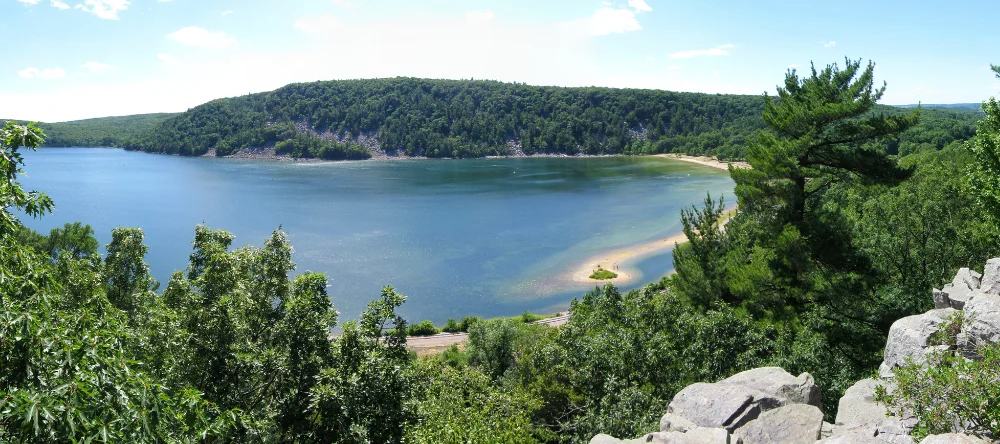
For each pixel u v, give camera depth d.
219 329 18.22
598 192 160.88
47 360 10.94
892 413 12.27
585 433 20.34
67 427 9.66
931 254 31.11
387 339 19.62
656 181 184.62
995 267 16.55
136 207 136.88
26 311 10.79
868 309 26.97
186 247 97.69
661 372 21.59
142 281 29.77
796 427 12.90
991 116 26.70
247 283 20.91
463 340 60.88
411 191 166.12
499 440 17.94
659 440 12.82
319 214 128.12
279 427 18.12
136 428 10.78
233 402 17.95
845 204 57.19
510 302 73.88
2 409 9.34
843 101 26.47
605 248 97.50
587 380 23.66
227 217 124.00
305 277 19.58
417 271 85.38
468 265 88.44
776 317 27.45
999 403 9.44
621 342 22.75
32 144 12.61
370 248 97.50
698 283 31.14
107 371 11.20
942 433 9.81
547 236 106.38
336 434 17.50
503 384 35.22
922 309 26.00
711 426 13.71
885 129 25.97
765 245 30.03
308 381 18.33
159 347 17.67
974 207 32.03
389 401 17.22
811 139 27.19
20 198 12.46
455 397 22.48
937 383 10.48
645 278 81.44
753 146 29.62
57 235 53.19
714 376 20.47
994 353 10.28
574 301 38.66
